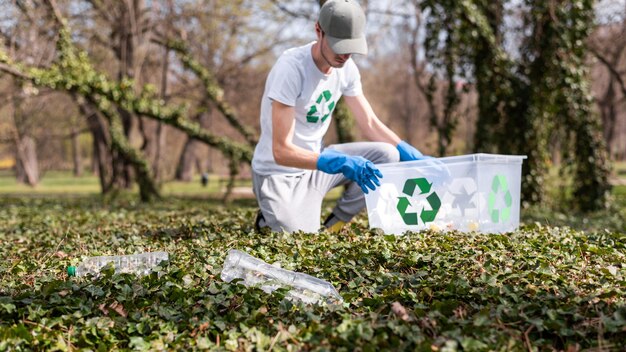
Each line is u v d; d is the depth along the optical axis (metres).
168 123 17.00
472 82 11.52
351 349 2.56
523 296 3.18
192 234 5.36
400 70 37.09
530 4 11.10
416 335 2.59
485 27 11.11
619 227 8.23
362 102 5.34
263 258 4.01
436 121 11.87
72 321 2.96
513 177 4.94
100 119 23.58
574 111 11.88
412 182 4.71
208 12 20.06
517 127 11.89
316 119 5.02
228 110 18.64
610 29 19.16
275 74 4.76
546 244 4.43
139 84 19.81
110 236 5.68
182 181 44.28
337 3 4.44
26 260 4.54
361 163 4.64
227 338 2.81
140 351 2.73
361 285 3.48
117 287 3.38
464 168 4.66
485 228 4.75
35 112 26.70
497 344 2.53
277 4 19.95
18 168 51.22
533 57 11.53
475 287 3.35
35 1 15.55
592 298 3.03
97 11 17.88
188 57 18.31
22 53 15.12
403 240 4.44
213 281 3.49
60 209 12.02
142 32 18.25
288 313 3.01
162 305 3.18
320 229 5.25
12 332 2.77
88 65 15.34
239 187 34.56
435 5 10.96
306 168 4.73
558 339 2.76
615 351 2.54
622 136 50.81
